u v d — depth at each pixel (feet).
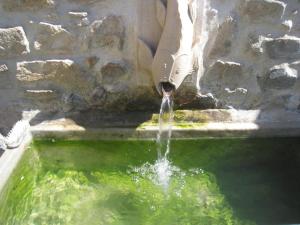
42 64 7.31
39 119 7.52
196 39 7.02
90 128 7.35
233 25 7.11
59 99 7.61
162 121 7.52
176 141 7.47
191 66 7.06
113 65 7.30
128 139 7.39
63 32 7.08
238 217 6.42
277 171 7.23
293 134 7.53
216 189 6.93
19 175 6.77
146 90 7.51
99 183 6.98
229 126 7.46
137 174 7.16
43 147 7.36
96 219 6.34
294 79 7.59
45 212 6.43
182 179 7.11
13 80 7.44
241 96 7.72
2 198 6.15
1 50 7.17
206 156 7.44
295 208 6.60
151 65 6.97
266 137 7.53
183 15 6.46
